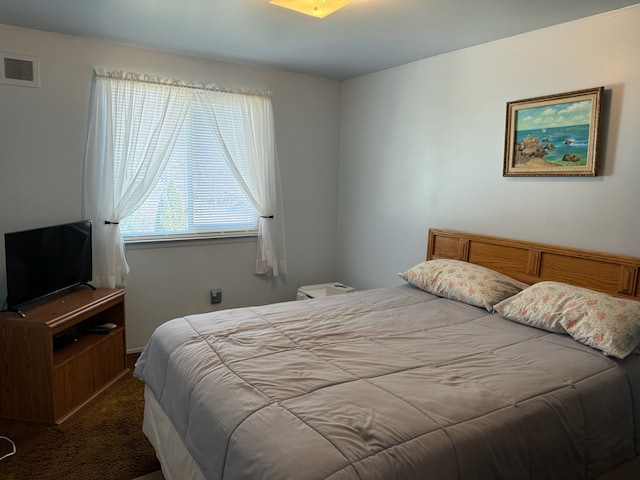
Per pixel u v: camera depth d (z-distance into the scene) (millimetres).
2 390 2582
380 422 1383
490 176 3129
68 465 2207
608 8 2416
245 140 3855
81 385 2787
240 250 4027
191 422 1670
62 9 2582
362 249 4312
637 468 1938
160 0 2422
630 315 2102
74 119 3188
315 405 1487
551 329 2270
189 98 3549
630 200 2436
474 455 1364
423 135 3596
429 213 3602
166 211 3652
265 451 1290
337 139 4465
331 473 1174
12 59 2943
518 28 2777
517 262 2957
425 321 2459
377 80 3986
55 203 3195
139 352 3623
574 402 1684
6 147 2994
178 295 3766
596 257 2541
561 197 2738
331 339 2146
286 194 4223
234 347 2004
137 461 2252
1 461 2223
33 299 2742
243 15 2637
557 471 1586
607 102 2490
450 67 3340
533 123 2822
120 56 3285
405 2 2373
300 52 3402
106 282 3316
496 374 1780
